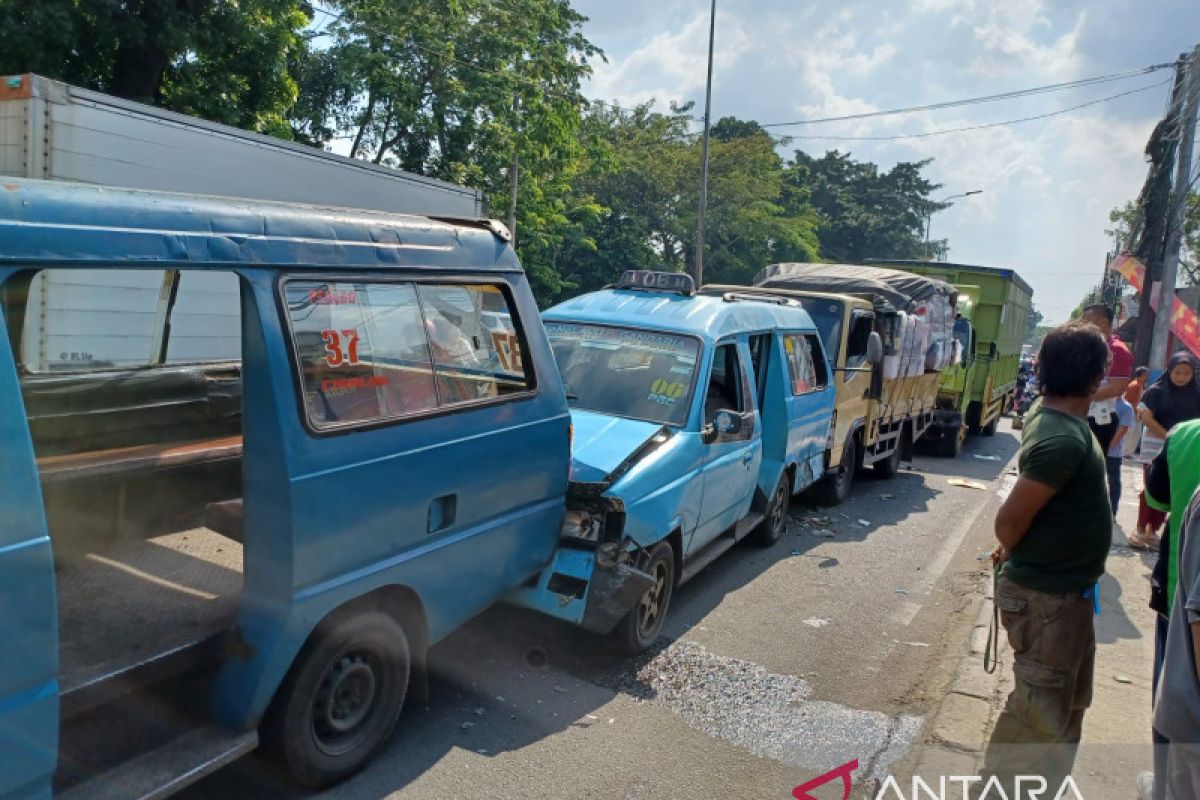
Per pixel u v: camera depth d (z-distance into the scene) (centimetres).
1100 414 777
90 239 265
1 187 251
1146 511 780
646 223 3722
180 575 375
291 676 332
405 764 389
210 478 443
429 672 479
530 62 2139
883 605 668
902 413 1219
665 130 3941
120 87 1351
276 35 1464
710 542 654
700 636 576
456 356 405
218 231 304
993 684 505
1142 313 1909
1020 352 2269
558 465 469
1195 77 1477
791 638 586
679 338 629
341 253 349
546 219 2644
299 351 325
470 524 409
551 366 470
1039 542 325
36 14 1161
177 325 488
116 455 411
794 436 777
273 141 949
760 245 4084
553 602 476
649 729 444
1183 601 261
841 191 6222
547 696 468
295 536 315
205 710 325
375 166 1121
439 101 1997
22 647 244
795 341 809
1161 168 1673
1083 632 330
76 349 444
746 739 442
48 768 254
